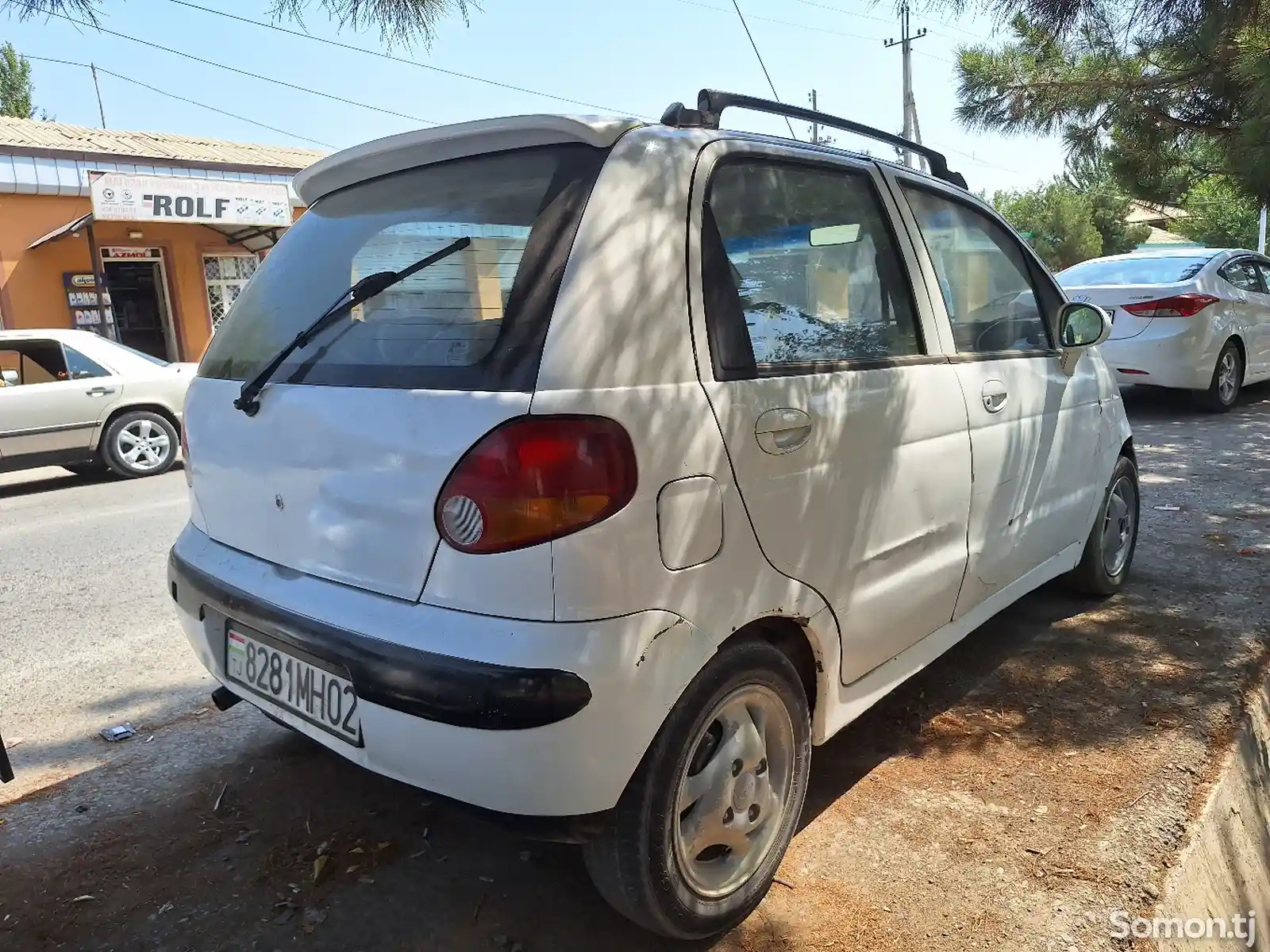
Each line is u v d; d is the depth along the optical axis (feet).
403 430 6.53
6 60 94.07
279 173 57.00
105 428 29.07
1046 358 11.97
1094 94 26.37
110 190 46.55
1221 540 16.96
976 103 27.84
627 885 6.72
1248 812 9.73
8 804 9.34
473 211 7.26
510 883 8.12
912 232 9.80
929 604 9.46
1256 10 18.21
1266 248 90.84
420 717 6.21
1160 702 11.12
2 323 48.52
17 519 24.07
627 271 6.63
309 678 7.16
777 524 7.33
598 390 6.25
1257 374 32.76
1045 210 142.51
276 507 7.59
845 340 8.60
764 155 8.14
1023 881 8.05
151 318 53.88
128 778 9.82
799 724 7.84
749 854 7.61
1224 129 26.23
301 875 8.23
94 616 15.23
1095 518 13.41
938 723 10.77
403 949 7.34
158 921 7.65
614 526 6.16
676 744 6.64
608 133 6.98
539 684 5.91
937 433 9.32
